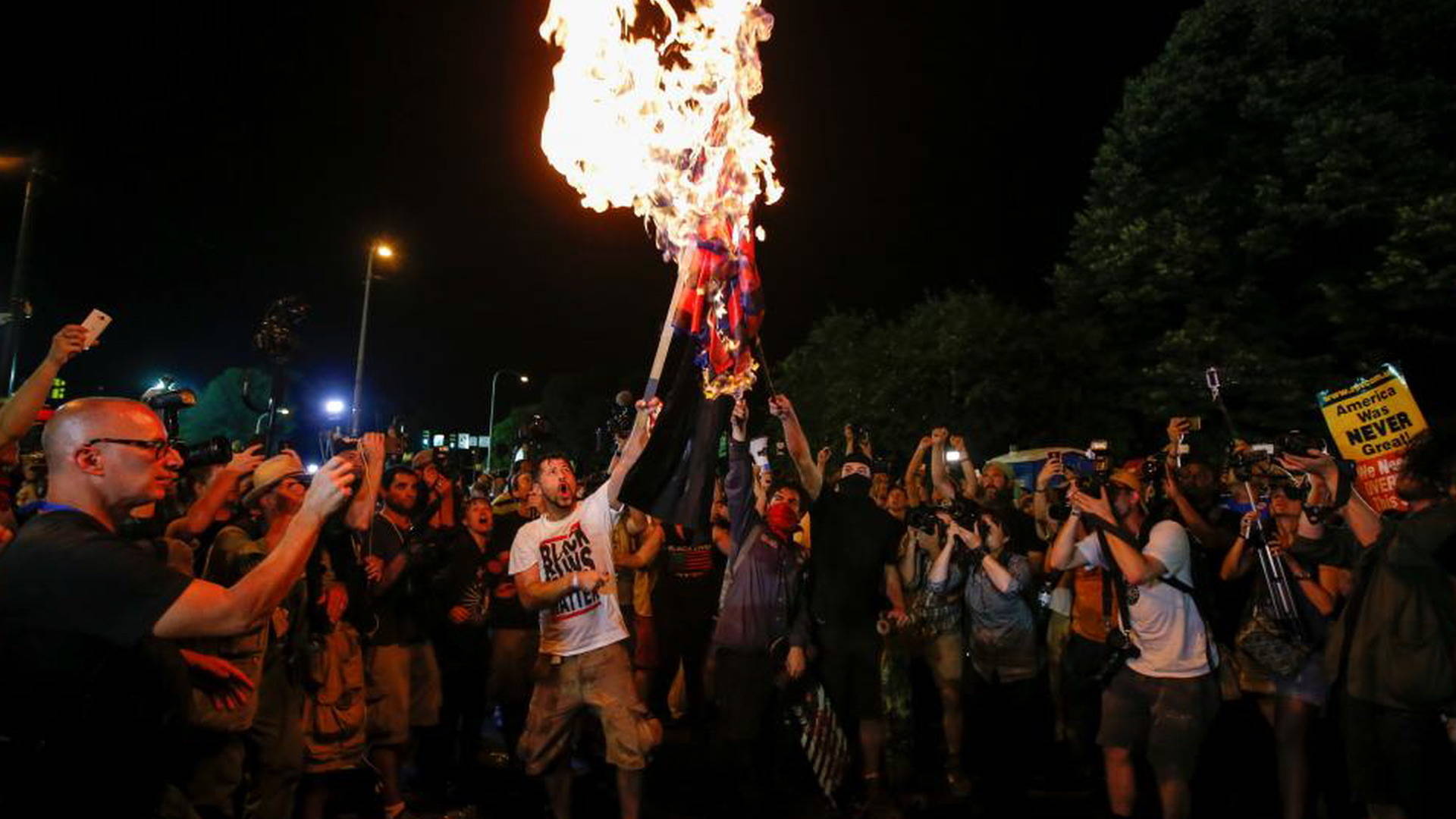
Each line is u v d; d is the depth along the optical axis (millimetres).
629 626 9203
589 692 5926
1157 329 25406
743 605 6441
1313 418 21516
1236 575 6410
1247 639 6094
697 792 7344
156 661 3141
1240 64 23125
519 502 9258
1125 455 25281
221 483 4680
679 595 9281
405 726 6473
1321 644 5875
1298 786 5914
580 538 6055
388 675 6406
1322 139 21641
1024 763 7715
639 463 5465
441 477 8188
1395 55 22234
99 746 2908
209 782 4383
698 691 9445
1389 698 4984
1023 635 7488
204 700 4297
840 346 36938
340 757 5734
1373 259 21969
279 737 5066
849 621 6590
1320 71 21953
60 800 2838
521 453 10906
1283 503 6227
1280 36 22828
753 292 5668
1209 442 21766
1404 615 4980
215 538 5070
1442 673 4879
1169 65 24406
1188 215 23828
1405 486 5230
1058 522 7352
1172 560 5469
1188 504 7105
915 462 9852
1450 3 21297
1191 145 24422
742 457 6445
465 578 7520
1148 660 5496
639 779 5898
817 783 7301
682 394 5547
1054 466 6262
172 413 4445
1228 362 21922
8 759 2799
